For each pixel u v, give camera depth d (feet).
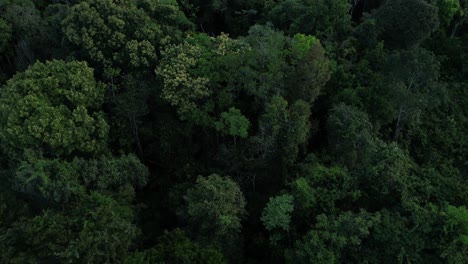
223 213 99.71
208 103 119.65
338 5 146.82
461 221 94.94
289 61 129.59
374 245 98.73
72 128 107.96
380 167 104.27
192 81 118.32
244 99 126.72
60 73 117.39
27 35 146.82
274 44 125.18
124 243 96.84
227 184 103.40
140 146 130.41
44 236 90.02
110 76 126.62
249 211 117.70
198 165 126.00
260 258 115.34
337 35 151.33
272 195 118.93
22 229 91.20
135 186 123.13
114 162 110.63
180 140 127.75
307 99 123.65
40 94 112.16
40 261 90.58
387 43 152.05
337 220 97.86
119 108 121.49
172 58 123.44
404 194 103.81
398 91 125.49
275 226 100.99
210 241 102.47
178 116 129.18
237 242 111.04
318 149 132.46
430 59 124.57
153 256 94.43
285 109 113.70
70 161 113.50
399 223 98.07
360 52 147.84
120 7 130.62
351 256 98.12
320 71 116.06
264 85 116.78
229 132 113.91
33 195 103.76
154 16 141.28
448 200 108.06
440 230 96.48
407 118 135.95
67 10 144.36
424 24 142.61
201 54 126.41
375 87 132.26
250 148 115.65
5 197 101.76
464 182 126.00
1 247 89.81
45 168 101.09
